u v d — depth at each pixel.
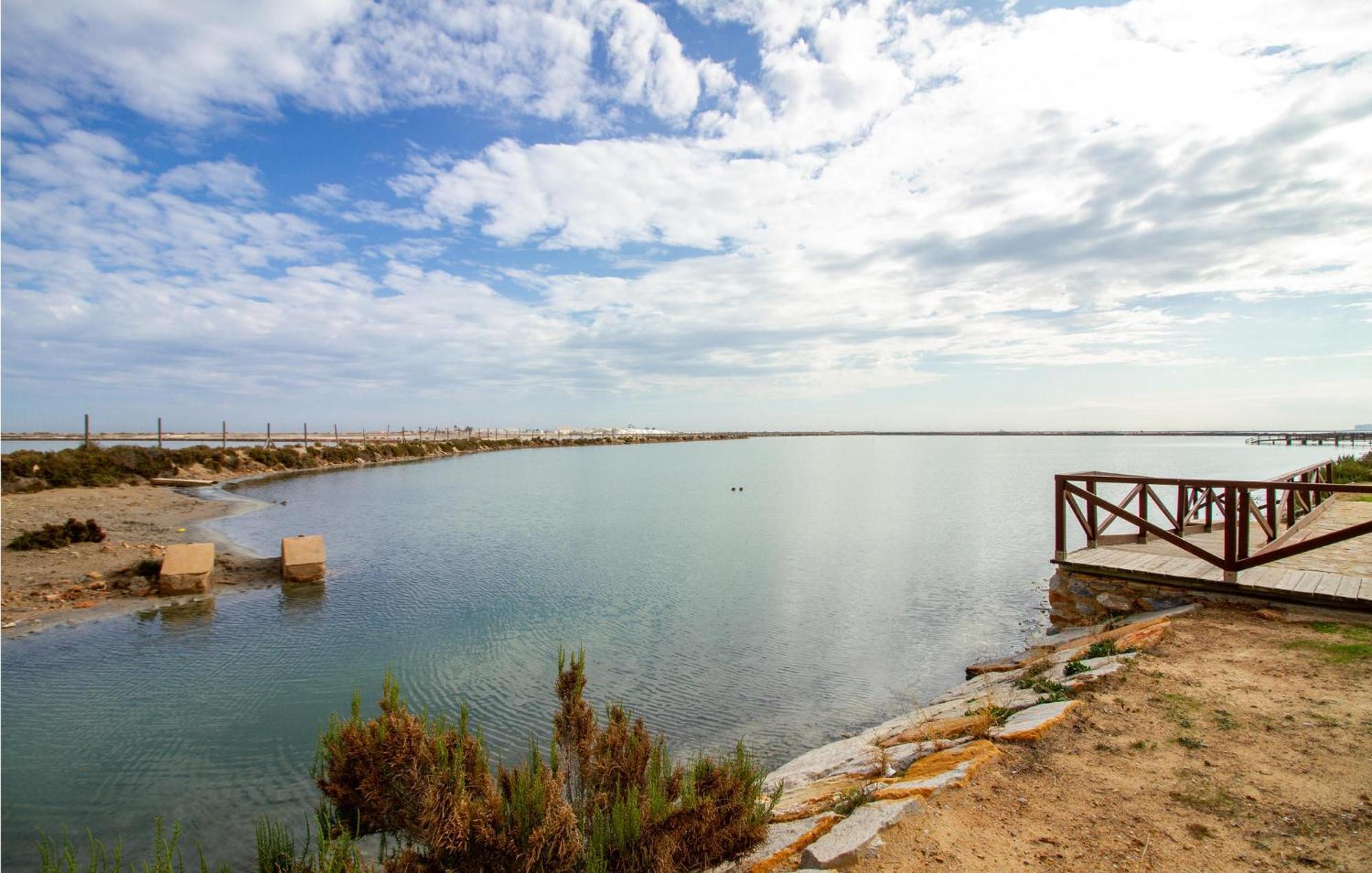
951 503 42.31
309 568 18.31
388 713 4.77
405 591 17.77
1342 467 28.61
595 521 33.19
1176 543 10.59
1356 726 5.44
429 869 4.08
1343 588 9.18
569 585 18.97
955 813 4.57
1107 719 5.97
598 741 5.42
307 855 5.31
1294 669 6.88
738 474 70.56
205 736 9.09
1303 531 15.15
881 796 4.89
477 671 11.87
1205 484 10.27
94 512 28.38
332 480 54.34
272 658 12.27
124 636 13.32
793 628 14.81
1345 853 3.80
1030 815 4.49
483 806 4.18
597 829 4.33
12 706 9.98
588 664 12.40
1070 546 25.62
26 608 14.73
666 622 15.31
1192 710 6.02
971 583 19.58
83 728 9.27
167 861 4.76
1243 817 4.28
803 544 26.55
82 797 7.55
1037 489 51.97
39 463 36.78
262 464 61.34
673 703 10.68
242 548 22.73
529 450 129.25
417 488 49.31
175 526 26.69
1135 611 10.98
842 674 11.93
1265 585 9.56
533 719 9.91
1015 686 7.95
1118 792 4.71
